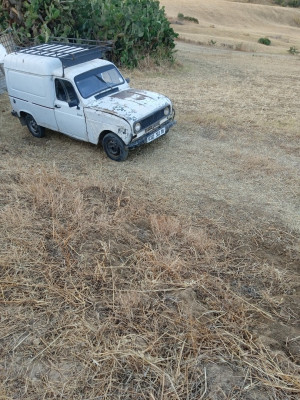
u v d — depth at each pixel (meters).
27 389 3.42
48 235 5.38
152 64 16.83
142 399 3.35
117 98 8.20
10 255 4.93
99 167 8.02
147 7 17.48
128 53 16.50
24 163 8.14
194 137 9.47
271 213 6.39
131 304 4.26
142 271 4.82
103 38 16.12
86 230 5.51
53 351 3.78
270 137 9.48
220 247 5.51
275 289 4.76
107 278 4.68
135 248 5.28
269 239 5.76
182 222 6.02
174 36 18.06
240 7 60.81
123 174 7.70
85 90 8.14
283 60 22.34
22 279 4.59
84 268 4.82
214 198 6.84
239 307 4.38
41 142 9.45
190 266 4.98
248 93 13.54
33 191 6.45
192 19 47.41
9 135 9.88
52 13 15.12
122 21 16.17
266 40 35.28
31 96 8.89
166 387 3.44
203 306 4.36
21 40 15.30
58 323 4.08
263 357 3.74
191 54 22.12
